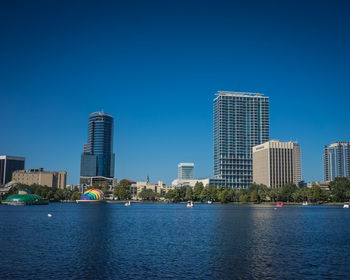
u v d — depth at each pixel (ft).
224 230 328.90
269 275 158.30
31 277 153.99
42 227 353.31
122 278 152.87
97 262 182.60
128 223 405.18
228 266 174.50
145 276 156.15
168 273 161.27
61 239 264.11
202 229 337.31
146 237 277.85
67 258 192.13
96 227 355.36
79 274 159.12
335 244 241.55
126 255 200.85
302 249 221.05
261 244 241.14
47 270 165.99
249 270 166.81
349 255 201.77
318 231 320.09
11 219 460.55
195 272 163.12
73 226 364.79
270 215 558.97
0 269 167.53
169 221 437.99
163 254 204.03
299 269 168.86
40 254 203.10
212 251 213.87
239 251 214.07
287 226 367.45
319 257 196.03
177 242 250.37
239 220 452.35
